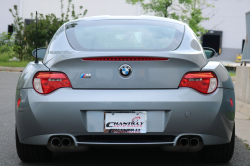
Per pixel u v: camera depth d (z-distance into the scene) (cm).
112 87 292
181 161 359
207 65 309
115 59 291
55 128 291
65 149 301
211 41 3134
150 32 344
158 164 348
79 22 373
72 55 295
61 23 1847
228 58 3105
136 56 290
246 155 387
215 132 297
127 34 339
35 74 300
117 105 287
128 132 291
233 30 3091
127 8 3002
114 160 361
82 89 293
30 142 303
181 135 292
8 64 1606
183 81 294
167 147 300
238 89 731
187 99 289
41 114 291
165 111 291
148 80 292
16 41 1803
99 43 324
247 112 646
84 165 344
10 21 2991
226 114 300
